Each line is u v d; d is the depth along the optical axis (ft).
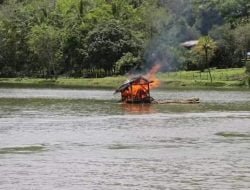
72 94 613.52
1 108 435.53
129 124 332.19
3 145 252.01
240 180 185.88
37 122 339.57
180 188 176.55
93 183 182.80
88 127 317.22
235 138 274.36
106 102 499.10
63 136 280.92
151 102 485.56
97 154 230.48
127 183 182.60
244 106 456.45
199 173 195.93
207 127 318.04
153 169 202.39
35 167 205.16
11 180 185.88
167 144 255.91
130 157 224.53
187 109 430.20
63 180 186.19
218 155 228.22
